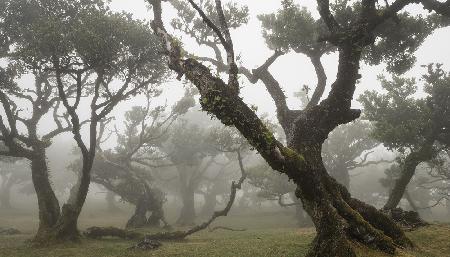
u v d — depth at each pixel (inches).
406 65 851.4
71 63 728.3
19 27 829.2
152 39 809.5
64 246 725.9
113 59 776.9
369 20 615.8
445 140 980.6
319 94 760.3
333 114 607.8
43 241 741.3
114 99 816.3
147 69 874.1
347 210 514.6
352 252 423.5
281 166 378.6
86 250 670.5
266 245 611.8
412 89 1045.2
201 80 372.5
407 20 808.3
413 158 922.7
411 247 539.5
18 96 905.5
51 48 685.3
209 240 798.5
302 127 605.0
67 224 776.3
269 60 780.0
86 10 768.3
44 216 795.4
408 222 700.7
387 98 1061.1
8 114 795.4
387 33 813.9
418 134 972.6
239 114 353.4
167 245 716.0
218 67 888.3
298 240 649.6
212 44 922.1
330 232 432.1
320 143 596.1
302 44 791.7
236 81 372.8
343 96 608.1
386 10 622.8
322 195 428.1
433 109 986.1
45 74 960.3
